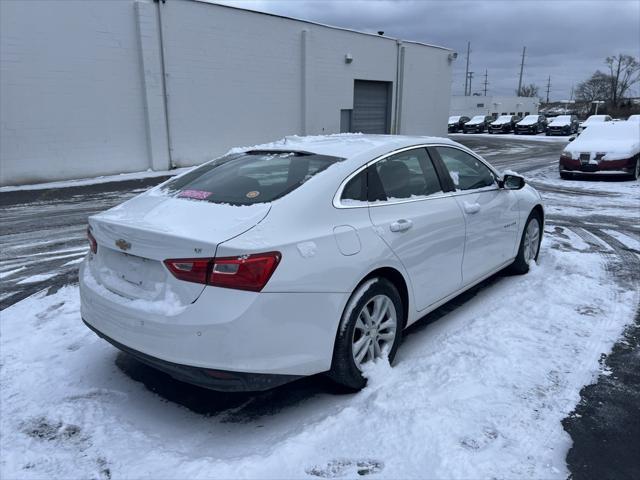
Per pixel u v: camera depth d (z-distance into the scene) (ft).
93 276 10.81
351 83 74.02
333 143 12.71
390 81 81.61
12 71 41.34
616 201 35.42
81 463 8.64
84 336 13.41
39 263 20.52
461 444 8.86
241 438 9.31
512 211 16.38
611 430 9.41
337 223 10.19
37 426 9.67
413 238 11.66
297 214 9.72
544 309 14.70
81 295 10.93
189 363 8.70
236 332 8.53
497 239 15.57
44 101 43.52
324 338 9.59
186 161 54.90
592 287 16.56
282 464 8.47
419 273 11.96
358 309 10.21
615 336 13.07
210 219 9.56
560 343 12.64
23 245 23.57
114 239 10.00
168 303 8.93
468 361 11.69
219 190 10.89
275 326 8.86
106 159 48.49
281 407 10.28
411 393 10.40
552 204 34.27
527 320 13.98
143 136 50.90
